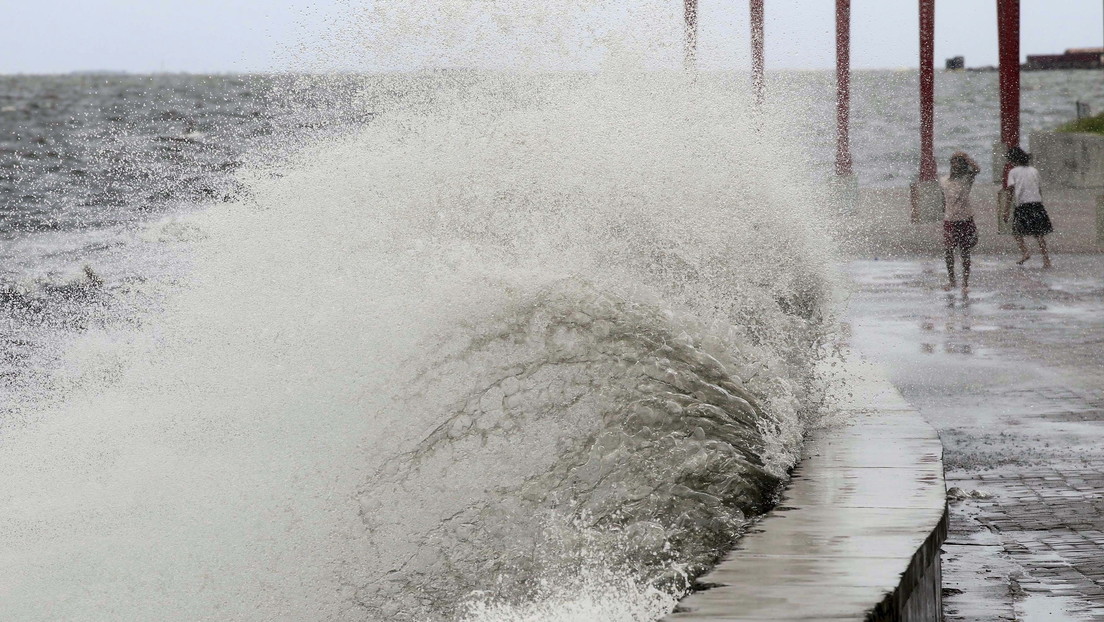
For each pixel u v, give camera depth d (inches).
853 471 586.9
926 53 3764.8
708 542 540.7
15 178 4798.2
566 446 637.9
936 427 1140.5
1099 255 2795.3
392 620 551.5
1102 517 807.1
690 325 718.5
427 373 699.4
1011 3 3806.6
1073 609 620.1
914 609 422.0
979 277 2492.6
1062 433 1096.2
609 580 510.3
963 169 2284.7
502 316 716.0
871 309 2041.1
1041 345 1641.2
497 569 557.9
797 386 726.5
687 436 623.2
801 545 446.6
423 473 640.4
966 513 835.4
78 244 2186.3
